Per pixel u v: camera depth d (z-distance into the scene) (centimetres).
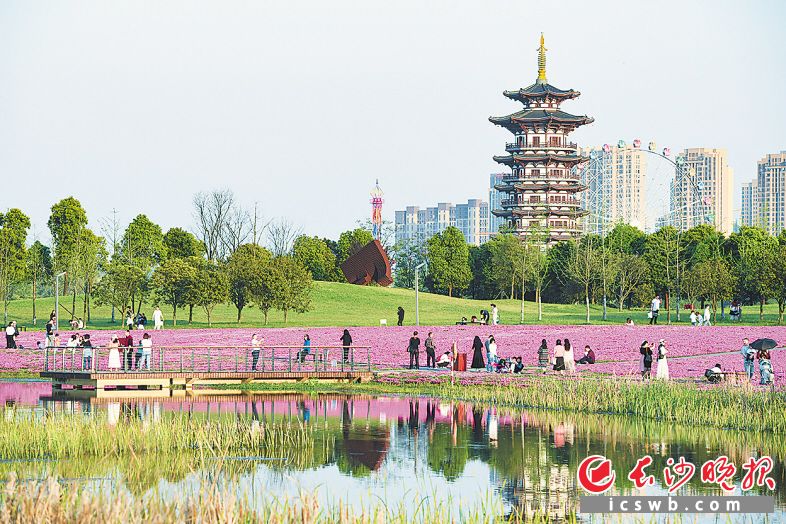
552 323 13538
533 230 19400
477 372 7781
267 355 8912
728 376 5956
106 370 7250
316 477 3747
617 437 4672
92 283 14675
